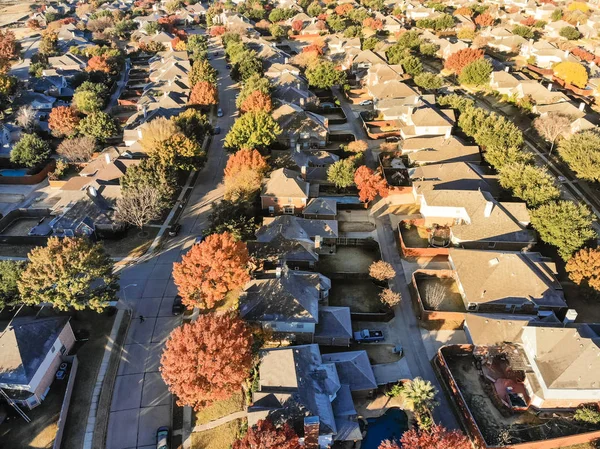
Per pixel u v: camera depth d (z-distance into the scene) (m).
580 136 81.56
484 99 115.00
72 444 44.59
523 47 145.00
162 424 46.78
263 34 184.88
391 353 53.50
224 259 53.50
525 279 56.66
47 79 125.62
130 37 183.75
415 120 95.75
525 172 72.62
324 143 95.94
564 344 46.91
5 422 45.81
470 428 44.47
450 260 63.47
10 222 77.62
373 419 46.59
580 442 43.09
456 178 77.50
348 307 56.75
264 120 87.44
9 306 57.09
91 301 53.47
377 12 190.62
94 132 97.00
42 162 92.81
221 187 86.06
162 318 58.12
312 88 125.31
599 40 160.62
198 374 43.16
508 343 50.53
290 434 39.31
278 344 54.09
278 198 74.19
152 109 109.44
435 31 173.50
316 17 194.38
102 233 72.81
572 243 60.47
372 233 71.69
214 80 125.94
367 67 133.50
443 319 56.97
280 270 56.09
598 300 58.50
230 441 44.28
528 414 46.12
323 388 45.72
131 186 74.31
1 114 110.94
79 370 51.34
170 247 70.62
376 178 75.31
